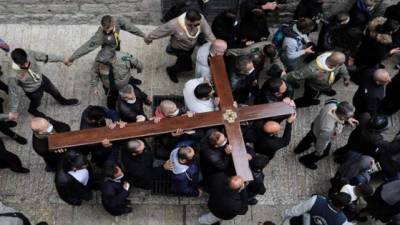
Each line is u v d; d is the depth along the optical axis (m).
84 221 7.14
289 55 7.58
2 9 8.37
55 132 6.53
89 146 6.43
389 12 8.11
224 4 8.55
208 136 6.30
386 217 6.70
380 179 7.54
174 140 6.93
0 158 6.90
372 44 7.71
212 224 7.07
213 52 6.98
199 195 7.36
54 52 8.46
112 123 6.52
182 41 7.40
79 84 8.18
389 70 8.67
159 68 8.44
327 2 8.73
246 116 6.59
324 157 7.72
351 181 6.73
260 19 7.37
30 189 7.29
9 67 8.13
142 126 6.47
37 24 8.66
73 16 8.59
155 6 8.49
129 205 7.21
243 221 7.26
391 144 6.85
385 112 8.11
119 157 6.89
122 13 8.62
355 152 6.98
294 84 7.57
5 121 7.23
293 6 8.70
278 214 7.35
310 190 7.56
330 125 6.66
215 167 6.40
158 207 7.29
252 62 6.88
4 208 6.03
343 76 7.44
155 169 7.26
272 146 6.54
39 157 7.52
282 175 7.64
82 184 6.32
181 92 8.23
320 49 8.09
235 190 5.96
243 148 6.40
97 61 6.70
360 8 8.09
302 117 8.11
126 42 8.66
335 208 5.75
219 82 6.79
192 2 7.85
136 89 7.07
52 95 7.66
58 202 7.23
